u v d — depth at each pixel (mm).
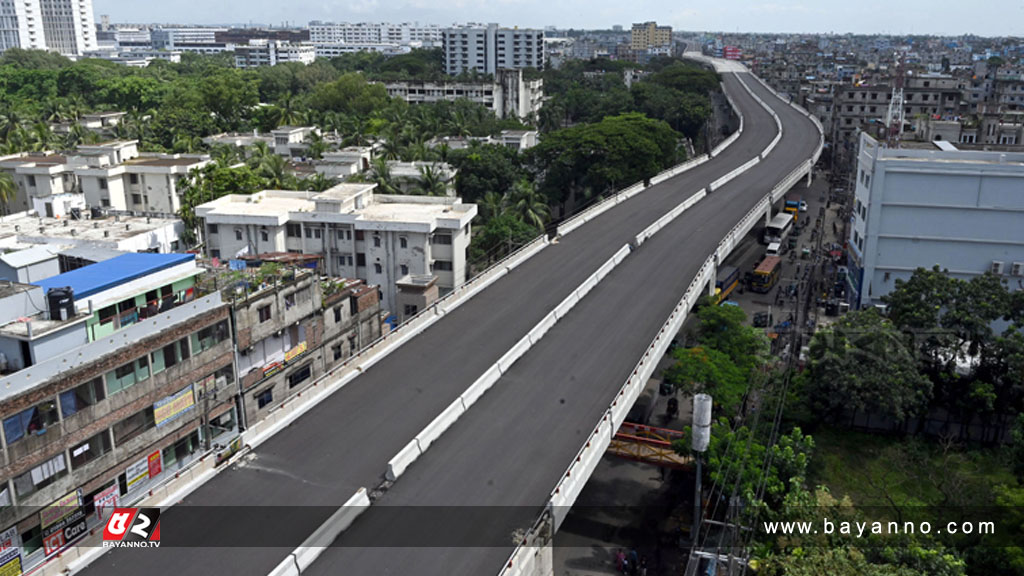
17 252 47188
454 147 127438
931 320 54219
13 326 38531
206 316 45719
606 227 83312
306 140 128875
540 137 145625
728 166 120562
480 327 54531
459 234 72562
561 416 42125
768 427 49188
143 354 41500
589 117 184250
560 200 113875
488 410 42812
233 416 49094
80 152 97062
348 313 60750
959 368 54438
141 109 179000
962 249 68500
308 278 55219
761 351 59969
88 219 73875
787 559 34219
